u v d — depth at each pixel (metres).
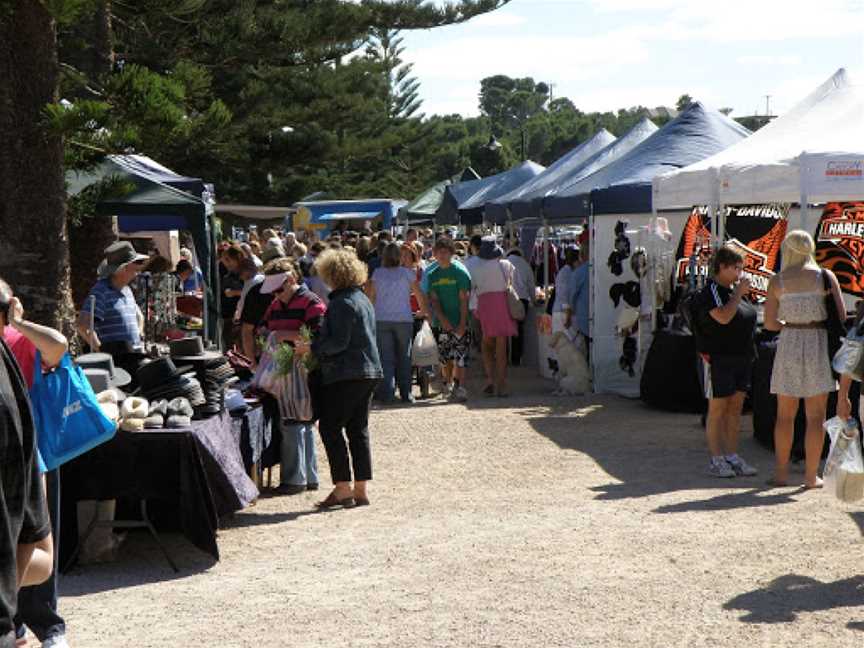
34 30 9.60
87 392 5.11
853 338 6.79
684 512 7.89
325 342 8.43
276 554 7.23
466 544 7.20
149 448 6.96
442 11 22.70
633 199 13.95
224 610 6.00
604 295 14.72
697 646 5.15
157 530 7.69
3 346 3.09
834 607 5.69
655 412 12.97
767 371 10.43
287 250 19.83
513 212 19.59
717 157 11.77
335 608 5.93
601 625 5.48
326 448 8.55
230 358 9.90
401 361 14.38
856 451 6.82
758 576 6.27
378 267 15.08
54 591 5.23
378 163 53.50
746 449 10.46
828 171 10.28
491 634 5.39
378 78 34.94
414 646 5.26
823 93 11.94
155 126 10.42
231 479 7.36
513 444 11.09
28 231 9.72
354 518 8.19
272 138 31.28
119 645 5.45
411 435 11.81
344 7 21.31
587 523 7.65
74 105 9.49
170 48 20.80
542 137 150.88
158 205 11.60
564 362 14.81
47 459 5.02
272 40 20.98
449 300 14.59
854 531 7.22
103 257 13.76
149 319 12.91
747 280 8.94
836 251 12.41
